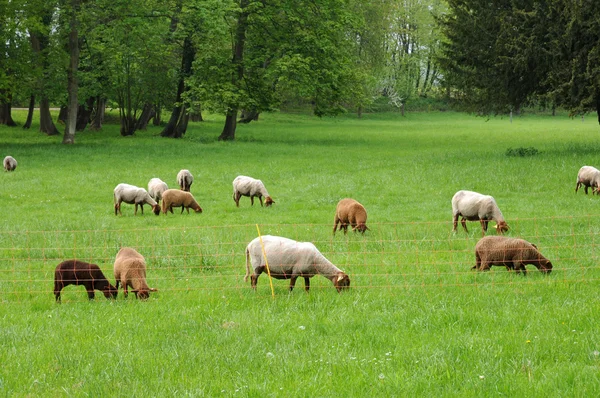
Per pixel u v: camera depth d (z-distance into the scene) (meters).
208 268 14.98
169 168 34.94
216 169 34.78
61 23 49.28
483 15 40.53
